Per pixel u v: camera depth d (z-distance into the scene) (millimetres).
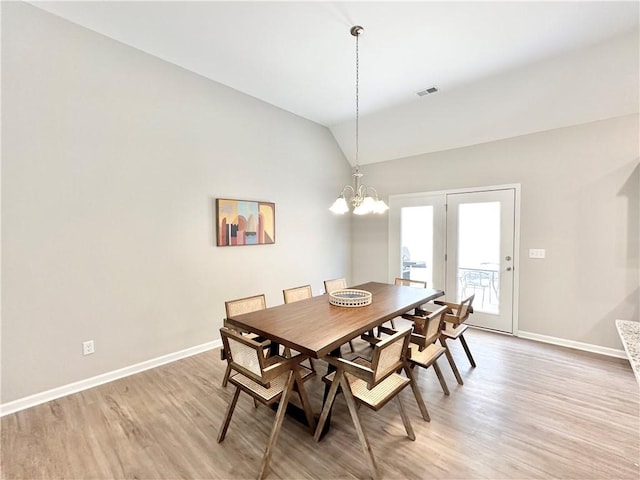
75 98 2445
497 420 2094
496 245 3861
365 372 1628
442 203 4352
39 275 2312
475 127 3812
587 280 3252
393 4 2168
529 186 3580
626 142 2996
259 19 2350
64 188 2408
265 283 4012
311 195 4660
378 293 3049
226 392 2494
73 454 1800
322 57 2879
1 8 2107
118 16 2334
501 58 2861
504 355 3162
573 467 1680
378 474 1592
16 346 2225
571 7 2178
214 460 1754
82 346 2529
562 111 3230
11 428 2033
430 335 2219
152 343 2957
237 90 3602
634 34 2461
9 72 2146
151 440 1919
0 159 2129
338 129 4863
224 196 3520
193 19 2355
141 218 2852
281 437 1948
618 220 3066
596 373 2752
